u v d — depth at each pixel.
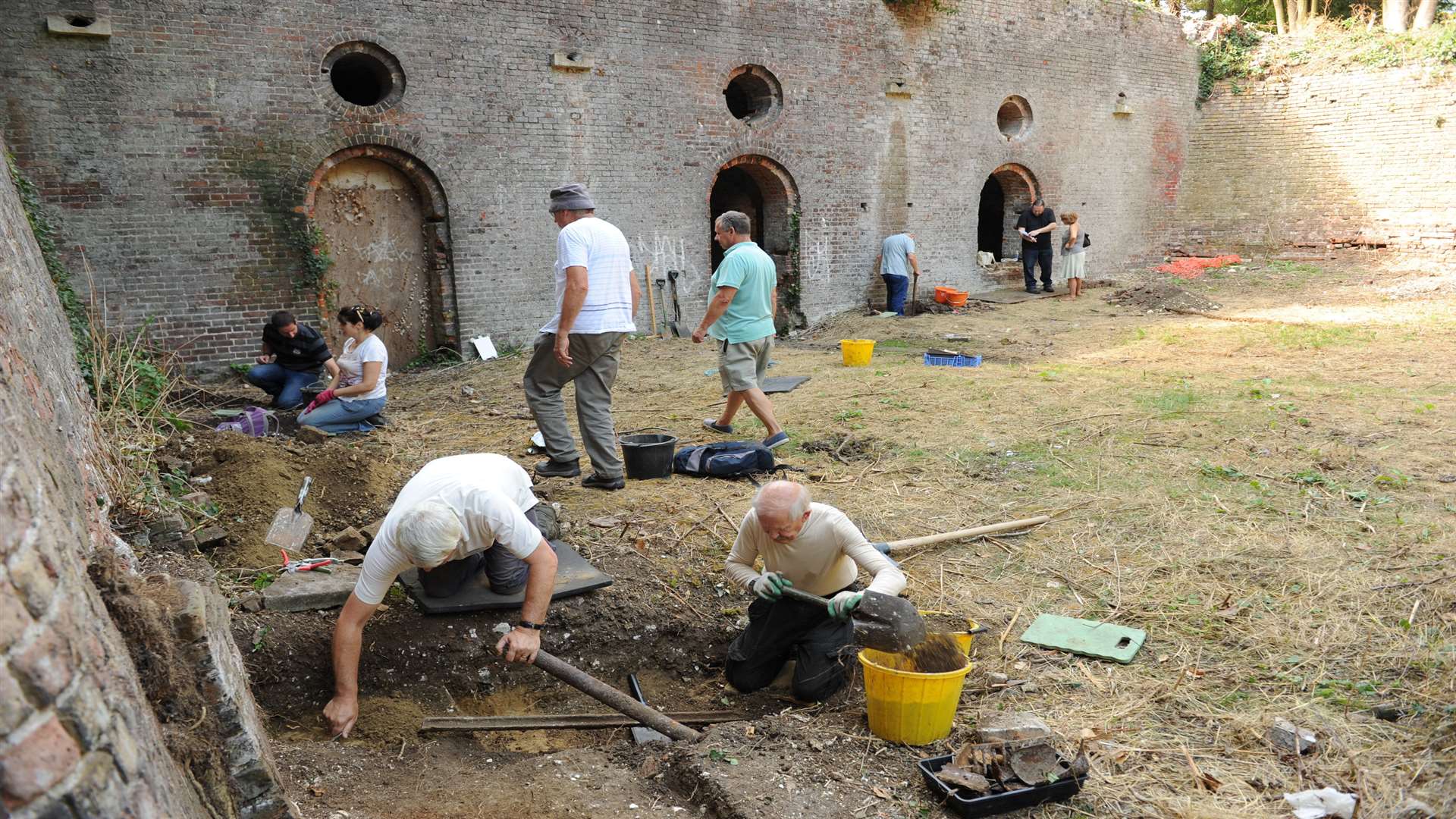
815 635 3.95
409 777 3.45
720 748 3.38
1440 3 23.75
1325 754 3.15
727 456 6.10
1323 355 9.95
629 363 10.91
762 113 14.13
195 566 4.10
